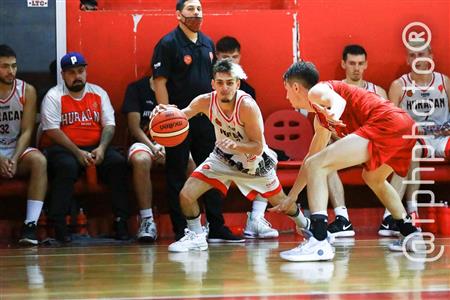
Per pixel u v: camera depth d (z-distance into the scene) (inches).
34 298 359.9
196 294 359.6
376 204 712.4
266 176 536.7
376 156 481.1
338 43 722.2
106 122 655.1
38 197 619.8
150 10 706.2
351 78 693.3
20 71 687.7
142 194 631.2
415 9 724.7
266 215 685.3
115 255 534.6
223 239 610.5
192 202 545.3
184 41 599.5
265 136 700.0
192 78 600.1
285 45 718.5
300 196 695.7
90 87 658.8
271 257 504.1
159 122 502.9
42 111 644.7
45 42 691.4
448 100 711.1
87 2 708.0
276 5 732.0
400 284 382.6
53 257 529.3
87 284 399.5
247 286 382.3
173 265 472.4
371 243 584.4
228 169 535.8
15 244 625.0
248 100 507.8
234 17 713.6
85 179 642.2
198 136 602.2
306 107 490.0
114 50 701.3
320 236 479.2
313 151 504.7
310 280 398.9
